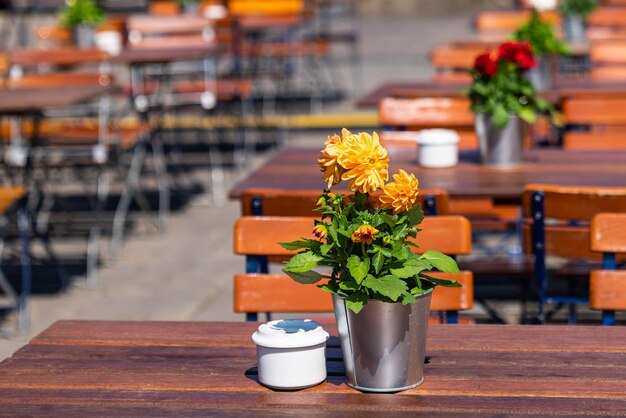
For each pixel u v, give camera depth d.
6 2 14.19
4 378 2.46
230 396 2.33
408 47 15.76
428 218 3.21
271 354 2.36
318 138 10.77
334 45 16.16
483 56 4.59
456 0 19.09
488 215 5.16
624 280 3.12
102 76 7.56
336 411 2.23
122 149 7.16
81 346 2.69
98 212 6.59
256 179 4.55
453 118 5.68
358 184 2.28
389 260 2.30
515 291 5.79
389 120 5.73
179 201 8.48
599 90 6.51
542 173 4.53
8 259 6.92
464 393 2.32
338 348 2.64
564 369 2.46
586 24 9.90
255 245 3.31
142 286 6.26
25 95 6.22
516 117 4.64
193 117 11.60
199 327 2.83
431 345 2.64
